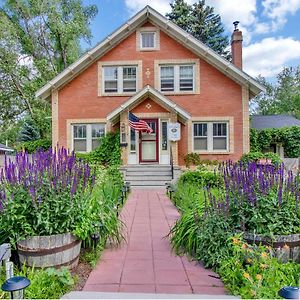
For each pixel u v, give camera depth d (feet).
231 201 13.23
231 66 46.50
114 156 46.44
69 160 13.64
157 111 45.50
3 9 71.67
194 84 48.21
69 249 12.19
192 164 47.62
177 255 14.44
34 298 9.43
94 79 49.06
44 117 68.64
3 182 12.21
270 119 72.28
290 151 60.18
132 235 17.89
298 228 12.46
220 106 47.96
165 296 9.89
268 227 12.24
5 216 11.62
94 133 49.14
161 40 48.49
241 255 11.49
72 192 12.28
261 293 9.20
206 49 46.68
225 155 47.80
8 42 64.95
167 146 46.24
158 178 41.55
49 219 11.97
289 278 10.17
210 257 12.65
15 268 11.55
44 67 70.23
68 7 78.28
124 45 48.83
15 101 71.77
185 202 22.54
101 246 14.78
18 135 89.81
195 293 10.64
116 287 11.16
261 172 13.60
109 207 16.43
